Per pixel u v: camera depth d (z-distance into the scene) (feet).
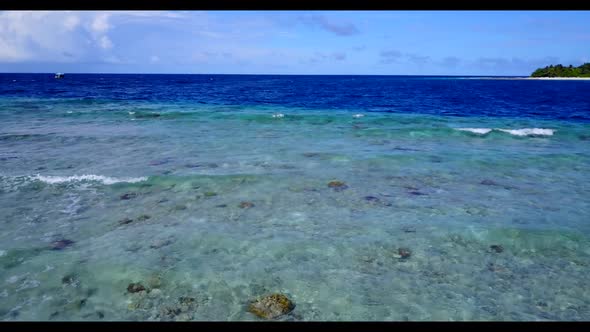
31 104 98.68
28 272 18.65
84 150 44.93
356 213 26.71
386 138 55.67
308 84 314.35
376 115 84.99
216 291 17.53
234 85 267.39
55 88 191.31
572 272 19.40
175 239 22.41
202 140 52.13
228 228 24.04
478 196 30.37
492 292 17.69
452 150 47.29
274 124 69.21
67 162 39.22
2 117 73.26
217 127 64.54
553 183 34.01
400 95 167.73
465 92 200.23
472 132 60.75
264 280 18.47
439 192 31.27
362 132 60.29
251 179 33.86
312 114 83.87
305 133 59.16
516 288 18.03
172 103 111.55
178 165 38.47
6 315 15.53
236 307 16.43
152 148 46.55
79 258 20.02
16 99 114.42
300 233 23.45
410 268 19.67
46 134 54.49
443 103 124.57
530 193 31.19
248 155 43.29
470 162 40.78
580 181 34.65
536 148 49.55
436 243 22.26
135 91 175.52
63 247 21.27
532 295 17.48
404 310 16.29
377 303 16.78
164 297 17.03
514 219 25.64
